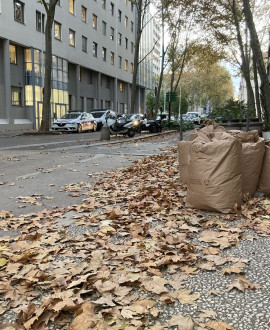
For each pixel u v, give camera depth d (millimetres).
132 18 60781
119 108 58406
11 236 4078
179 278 2863
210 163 4590
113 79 54375
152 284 2725
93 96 48281
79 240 3822
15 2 29875
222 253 3365
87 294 2629
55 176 8047
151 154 12602
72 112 30531
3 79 29641
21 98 32688
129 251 3410
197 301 2514
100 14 47281
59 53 36938
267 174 5285
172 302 2504
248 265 3078
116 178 7594
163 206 5082
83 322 2219
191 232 4012
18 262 3244
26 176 7996
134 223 4316
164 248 3480
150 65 75062
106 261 3215
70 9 39375
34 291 2691
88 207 5172
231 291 2645
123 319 2283
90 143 17688
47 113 25281
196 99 101062
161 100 87375
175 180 7066
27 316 2322
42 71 34062
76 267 3076
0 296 2660
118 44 54656
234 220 4387
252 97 25625
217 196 4582
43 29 33969
